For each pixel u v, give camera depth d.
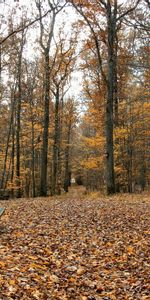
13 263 7.36
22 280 6.53
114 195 21.20
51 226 11.62
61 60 28.55
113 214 13.74
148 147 35.97
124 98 27.28
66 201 18.59
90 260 8.54
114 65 23.31
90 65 28.83
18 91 31.81
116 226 11.82
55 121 31.38
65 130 45.66
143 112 27.94
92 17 22.19
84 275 7.59
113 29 21.89
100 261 8.48
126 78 27.64
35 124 34.22
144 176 41.12
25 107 34.31
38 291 6.22
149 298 6.39
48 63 25.95
